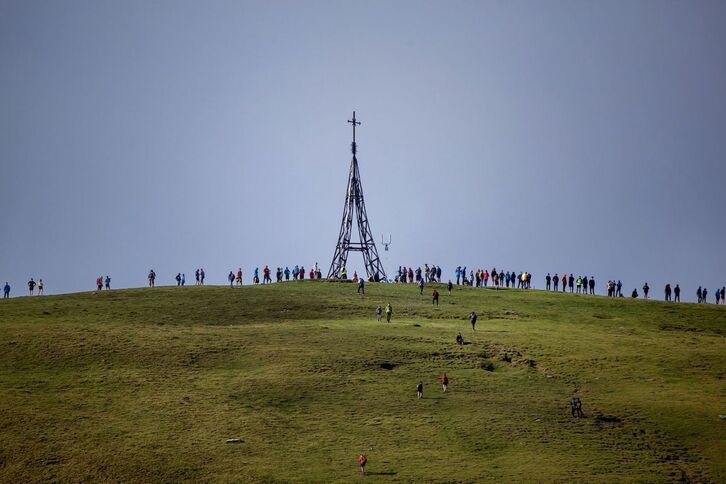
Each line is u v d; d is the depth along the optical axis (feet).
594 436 483.51
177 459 444.96
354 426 490.08
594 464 446.19
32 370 561.02
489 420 500.33
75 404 507.30
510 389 552.00
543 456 455.22
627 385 567.18
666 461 455.22
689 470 444.96
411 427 489.26
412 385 551.59
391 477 427.33
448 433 482.69
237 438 469.16
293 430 483.92
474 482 422.41
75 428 476.13
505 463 445.37
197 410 504.43
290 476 428.97
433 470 435.12
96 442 460.96
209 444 462.60
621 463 448.65
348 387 543.80
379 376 566.36
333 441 470.80
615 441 477.36
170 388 536.42
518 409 518.37
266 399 523.29
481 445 468.34
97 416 492.54
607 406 526.57
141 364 577.02
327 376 560.20
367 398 528.63
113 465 437.58
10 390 522.47
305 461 445.78
